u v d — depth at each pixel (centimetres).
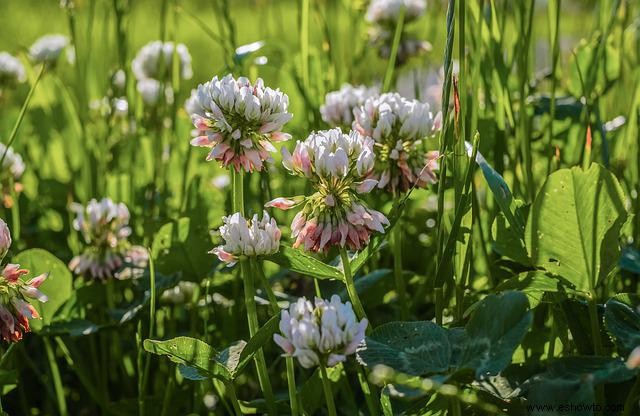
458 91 42
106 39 57
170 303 48
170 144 55
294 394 40
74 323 46
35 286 41
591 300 40
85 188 53
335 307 37
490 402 39
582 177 39
